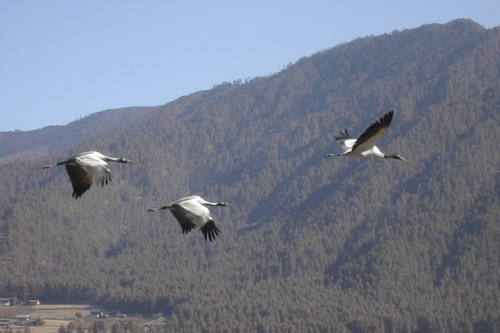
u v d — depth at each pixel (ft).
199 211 68.54
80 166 61.52
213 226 68.33
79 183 62.03
